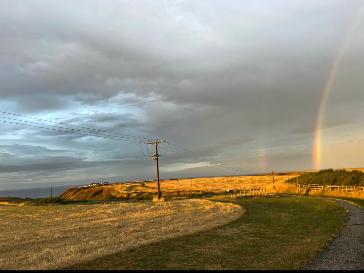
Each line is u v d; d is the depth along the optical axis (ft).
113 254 59.41
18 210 213.87
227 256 57.82
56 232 93.40
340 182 286.46
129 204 230.27
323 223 103.24
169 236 78.48
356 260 55.21
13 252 64.39
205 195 331.98
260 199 232.32
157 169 268.21
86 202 323.57
